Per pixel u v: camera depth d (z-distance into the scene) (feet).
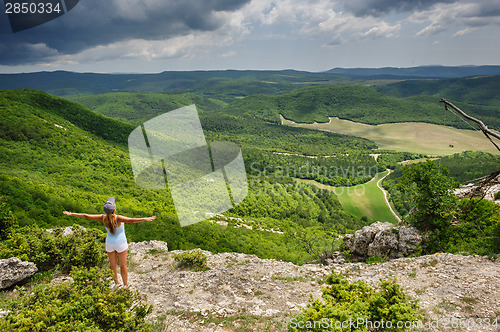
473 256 24.27
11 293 18.40
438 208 29.84
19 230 29.22
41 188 107.04
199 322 16.02
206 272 25.07
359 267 26.00
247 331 14.98
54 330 10.60
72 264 21.86
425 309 16.78
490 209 28.58
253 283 22.75
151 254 30.50
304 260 61.11
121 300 13.17
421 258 25.49
